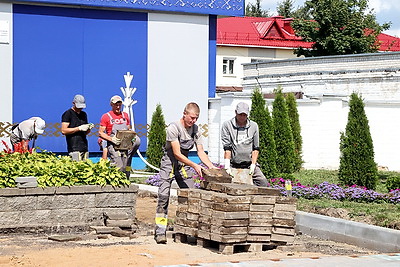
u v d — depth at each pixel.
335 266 7.74
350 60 27.17
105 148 13.30
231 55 48.78
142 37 22.25
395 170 23.50
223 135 10.84
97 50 21.66
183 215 9.32
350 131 16.05
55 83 21.11
